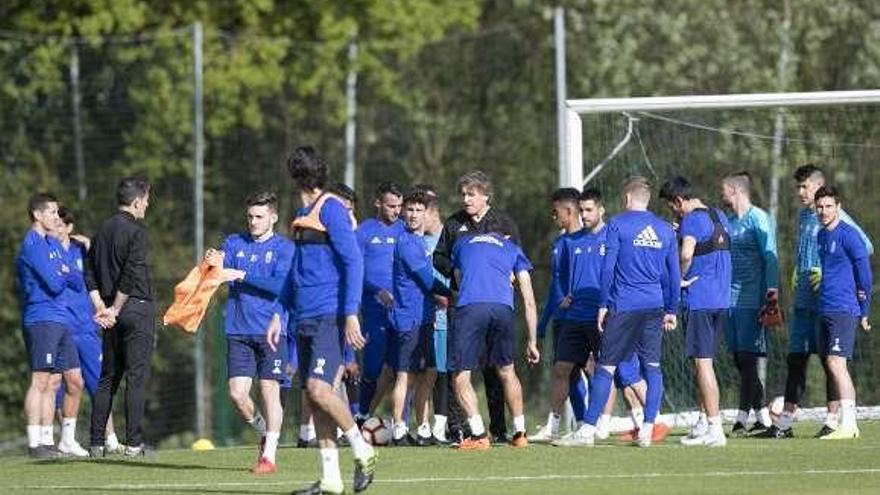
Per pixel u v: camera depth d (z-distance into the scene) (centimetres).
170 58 7719
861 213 5803
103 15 7900
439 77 8750
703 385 4334
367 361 4600
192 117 7688
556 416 4569
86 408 6738
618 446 4328
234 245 3869
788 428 4616
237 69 7925
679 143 5516
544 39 8656
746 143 6353
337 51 8325
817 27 8162
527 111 8688
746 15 8281
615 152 5269
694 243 4362
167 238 7575
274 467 3850
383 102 8606
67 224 4550
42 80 7569
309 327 3316
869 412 5225
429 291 4531
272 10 8406
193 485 3612
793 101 5053
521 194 8688
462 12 8688
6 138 7538
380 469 3844
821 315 4503
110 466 4066
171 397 7256
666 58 8294
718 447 4253
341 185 4378
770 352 5425
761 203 6294
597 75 8394
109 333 4428
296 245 3347
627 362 4456
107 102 7638
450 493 3372
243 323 3850
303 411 4569
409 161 8606
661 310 4244
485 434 4294
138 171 7612
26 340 4494
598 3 8381
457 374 4278
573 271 4503
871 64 8094
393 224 4650
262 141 8194
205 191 7875
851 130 6094
